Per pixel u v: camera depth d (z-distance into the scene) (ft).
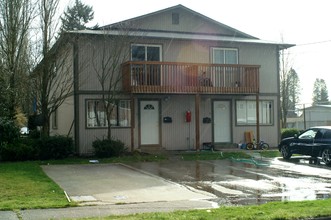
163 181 43.32
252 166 55.11
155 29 74.64
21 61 66.54
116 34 67.31
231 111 76.07
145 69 66.33
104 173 48.62
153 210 29.40
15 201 31.89
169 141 71.87
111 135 68.64
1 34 65.41
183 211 27.63
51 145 60.80
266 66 78.69
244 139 76.59
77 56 66.74
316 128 59.06
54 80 72.43
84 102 67.21
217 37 76.02
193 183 42.24
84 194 36.19
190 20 77.05
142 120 70.49
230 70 71.61
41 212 28.27
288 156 62.18
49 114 67.56
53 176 46.24
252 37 79.87
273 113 78.89
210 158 62.75
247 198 34.86
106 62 68.03
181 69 68.23
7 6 65.10
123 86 67.97
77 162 58.23
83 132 67.00
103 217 25.75
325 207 28.19
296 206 28.94
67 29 68.23
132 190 38.27
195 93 68.85
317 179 44.80
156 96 71.20
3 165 53.52
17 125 64.90
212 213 26.50
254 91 72.43
